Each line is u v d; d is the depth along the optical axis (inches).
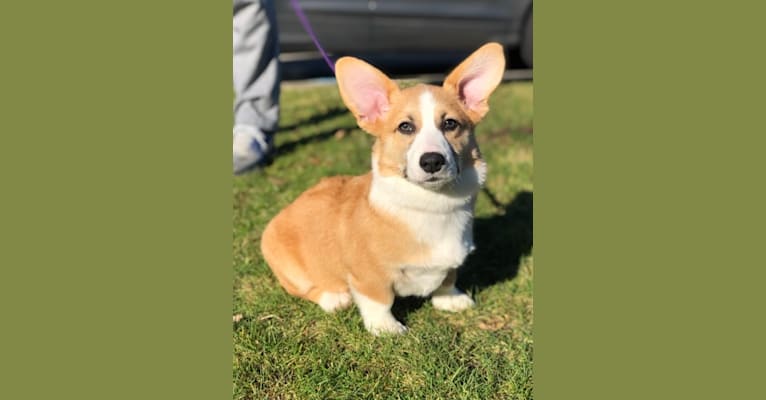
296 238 41.3
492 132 70.2
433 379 36.5
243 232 49.0
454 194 36.7
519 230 50.3
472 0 92.2
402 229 37.0
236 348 38.2
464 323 41.1
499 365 37.8
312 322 40.6
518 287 44.1
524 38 95.7
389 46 92.4
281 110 77.9
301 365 37.4
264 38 57.9
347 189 40.9
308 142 65.6
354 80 37.4
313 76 98.7
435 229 37.3
